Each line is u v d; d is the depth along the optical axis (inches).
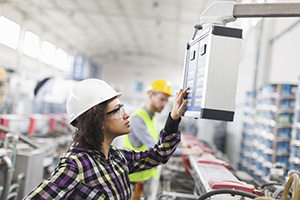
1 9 358.6
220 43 43.0
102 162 46.2
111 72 858.8
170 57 763.4
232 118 43.1
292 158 140.3
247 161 234.4
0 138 148.8
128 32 560.7
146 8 406.9
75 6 409.7
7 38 386.6
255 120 213.5
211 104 42.5
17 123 176.1
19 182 134.4
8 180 112.1
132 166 57.6
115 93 48.8
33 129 191.6
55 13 439.2
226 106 42.9
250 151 224.2
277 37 236.8
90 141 45.7
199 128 352.2
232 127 318.3
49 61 551.8
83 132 45.8
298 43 190.2
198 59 49.6
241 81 343.9
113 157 51.1
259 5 43.9
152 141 103.7
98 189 44.0
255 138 211.6
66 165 42.7
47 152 168.7
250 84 295.4
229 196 58.0
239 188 61.1
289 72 202.8
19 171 137.6
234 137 304.8
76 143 47.7
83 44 668.7
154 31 533.6
